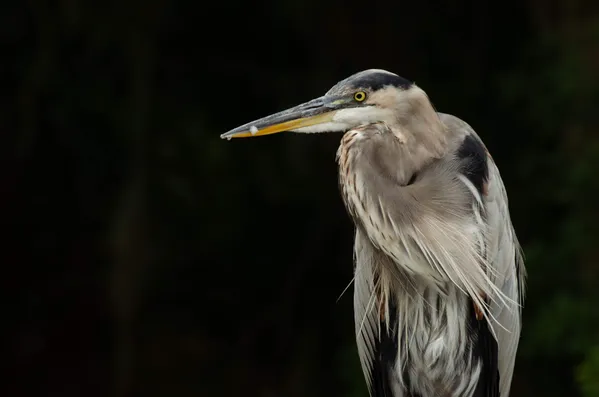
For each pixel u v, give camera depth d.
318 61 13.28
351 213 5.19
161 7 12.35
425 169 5.14
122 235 12.71
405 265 5.21
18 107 12.78
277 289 13.95
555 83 11.31
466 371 5.57
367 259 5.68
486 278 5.15
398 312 5.60
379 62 13.24
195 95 13.28
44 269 14.02
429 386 5.68
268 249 13.78
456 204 5.11
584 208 10.90
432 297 5.46
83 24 12.11
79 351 13.79
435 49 13.27
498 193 5.47
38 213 13.91
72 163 13.45
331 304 13.80
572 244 10.87
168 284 13.65
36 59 12.50
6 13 12.76
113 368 13.57
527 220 11.97
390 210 5.03
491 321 5.55
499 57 13.16
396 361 5.71
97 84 12.55
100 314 13.84
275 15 13.34
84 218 13.91
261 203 13.38
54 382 13.63
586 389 7.75
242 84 13.40
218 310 14.00
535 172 11.95
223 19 13.46
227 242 13.57
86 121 12.73
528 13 12.96
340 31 13.13
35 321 13.92
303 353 13.68
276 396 13.56
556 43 11.60
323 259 13.81
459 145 5.27
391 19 13.15
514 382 11.38
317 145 12.98
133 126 12.45
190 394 13.51
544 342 10.59
